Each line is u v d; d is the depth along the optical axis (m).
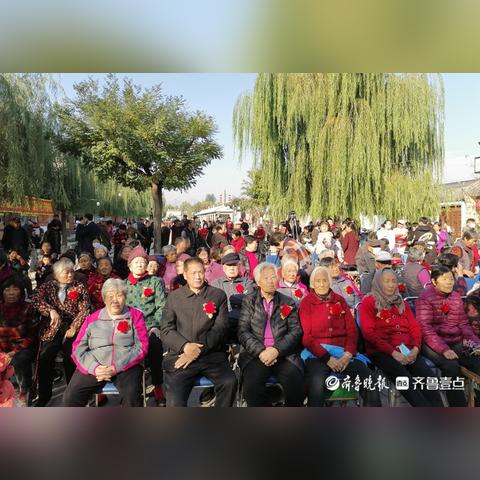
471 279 5.19
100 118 11.97
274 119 12.95
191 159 12.34
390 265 5.19
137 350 3.48
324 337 3.65
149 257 4.62
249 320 3.74
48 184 15.90
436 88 12.35
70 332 3.87
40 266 6.30
